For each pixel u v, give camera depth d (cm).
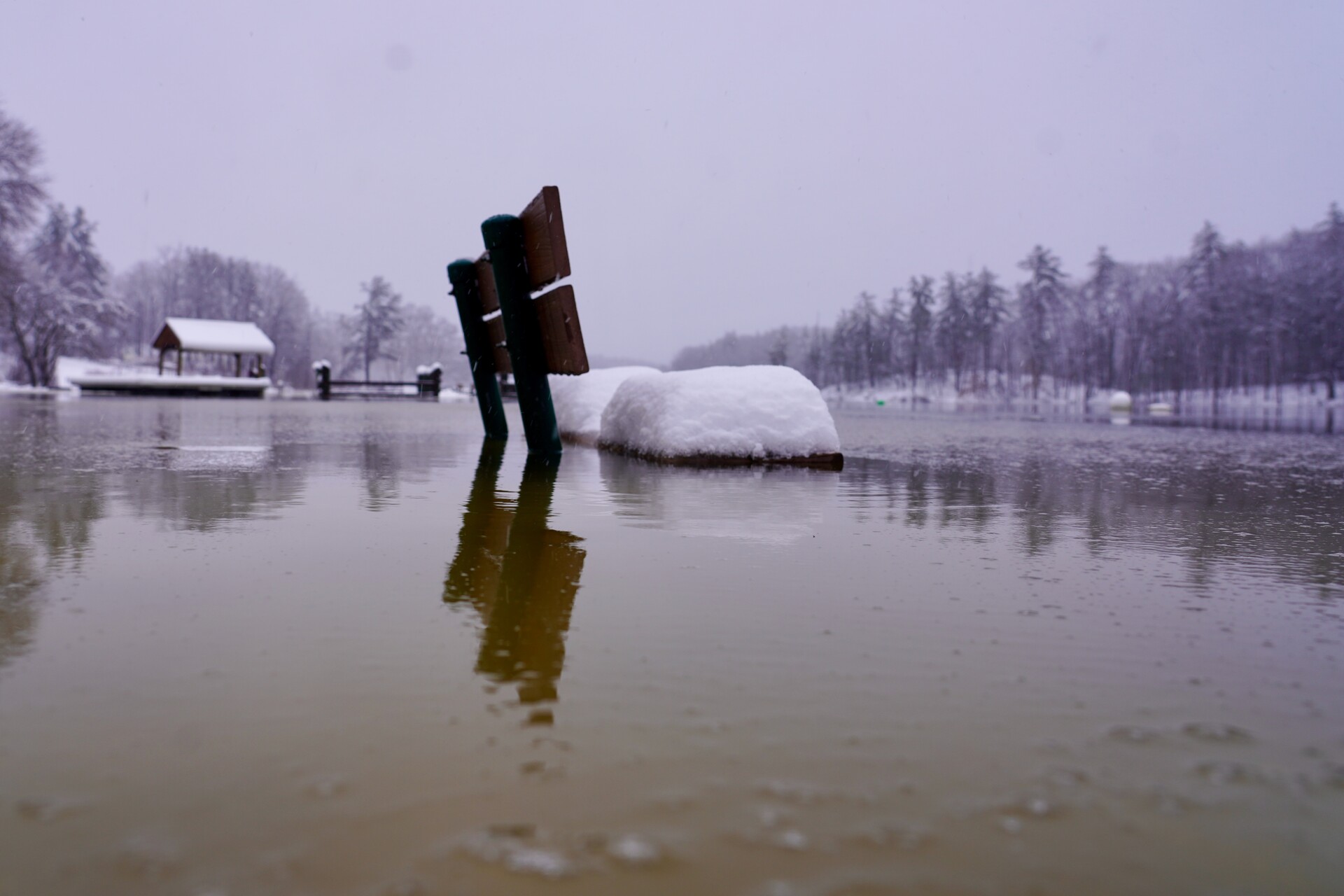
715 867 102
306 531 321
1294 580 270
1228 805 120
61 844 104
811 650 187
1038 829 112
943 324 9900
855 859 104
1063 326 9594
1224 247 8062
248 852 103
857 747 136
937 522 383
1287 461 830
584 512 383
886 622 212
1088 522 393
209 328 3916
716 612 216
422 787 120
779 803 118
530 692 157
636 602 225
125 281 11856
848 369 10912
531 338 672
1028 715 151
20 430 938
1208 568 289
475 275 884
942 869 103
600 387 905
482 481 498
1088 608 231
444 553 284
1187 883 101
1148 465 750
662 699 155
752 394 653
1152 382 8412
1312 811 119
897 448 958
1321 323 7625
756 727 143
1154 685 169
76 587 230
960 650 189
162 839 105
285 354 9756
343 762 127
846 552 306
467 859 102
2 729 137
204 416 1355
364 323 8612
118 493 415
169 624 196
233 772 123
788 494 471
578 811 114
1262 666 182
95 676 161
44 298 4509
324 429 1036
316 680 161
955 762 132
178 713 144
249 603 215
